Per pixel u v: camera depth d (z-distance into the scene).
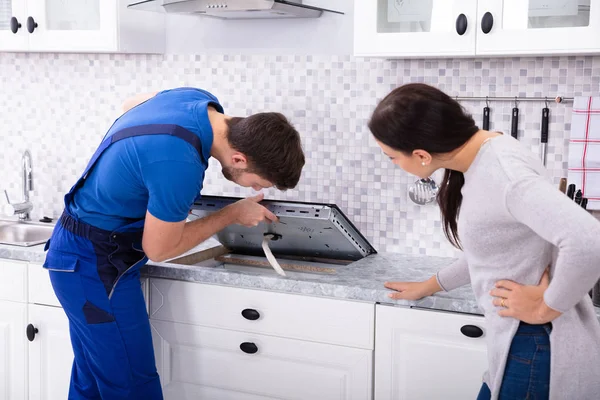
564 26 2.17
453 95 2.65
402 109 1.59
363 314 2.23
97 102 3.17
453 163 1.65
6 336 2.74
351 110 2.79
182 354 2.51
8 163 3.38
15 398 2.77
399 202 2.78
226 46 2.95
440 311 2.14
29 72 3.27
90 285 2.23
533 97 2.54
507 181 1.51
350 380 2.28
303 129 2.88
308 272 2.70
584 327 1.62
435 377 2.17
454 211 1.80
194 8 2.49
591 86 2.48
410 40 2.34
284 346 2.35
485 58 2.59
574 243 1.41
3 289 2.72
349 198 2.85
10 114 3.34
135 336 2.32
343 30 2.77
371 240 2.84
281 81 2.88
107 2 2.76
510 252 1.61
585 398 1.60
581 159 2.45
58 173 3.29
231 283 2.38
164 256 2.11
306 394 2.35
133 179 2.06
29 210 3.20
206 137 2.08
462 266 2.01
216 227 2.28
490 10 2.23
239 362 2.43
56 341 2.66
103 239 2.22
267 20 2.87
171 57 3.03
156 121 2.07
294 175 2.11
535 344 1.60
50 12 2.87
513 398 1.62
